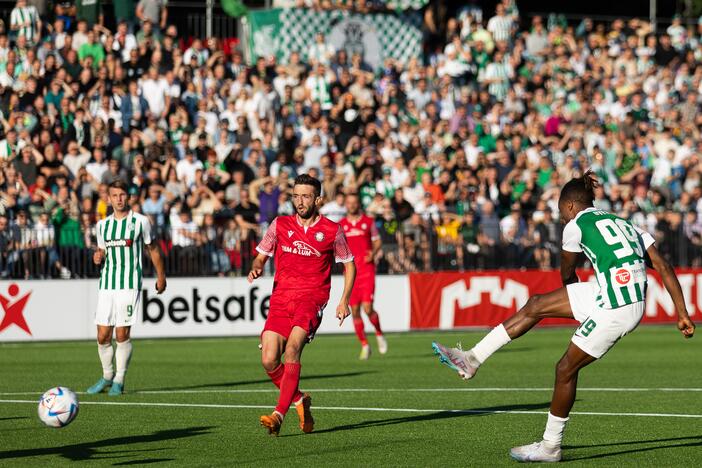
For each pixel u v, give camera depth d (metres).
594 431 25.78
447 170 65.81
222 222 56.03
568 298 22.05
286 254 24.77
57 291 52.91
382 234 58.16
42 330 52.66
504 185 65.94
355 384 35.56
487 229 60.09
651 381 36.75
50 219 53.06
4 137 60.34
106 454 22.31
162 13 70.06
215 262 55.09
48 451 22.67
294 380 23.55
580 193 22.17
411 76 75.50
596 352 21.19
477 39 80.44
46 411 22.34
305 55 74.81
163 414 28.28
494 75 78.88
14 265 52.22
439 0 83.00
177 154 63.22
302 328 24.12
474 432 25.39
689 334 21.67
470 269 59.69
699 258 63.22
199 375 38.53
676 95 83.56
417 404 30.47
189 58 69.81
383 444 23.69
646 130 77.44
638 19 91.50
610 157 73.56
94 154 59.91
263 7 79.38
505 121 74.19
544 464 21.50
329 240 24.69
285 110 68.00
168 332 54.41
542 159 68.88
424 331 58.81
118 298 32.41
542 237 61.09
